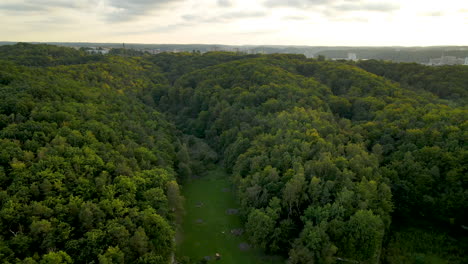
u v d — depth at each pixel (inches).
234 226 2965.1
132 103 5142.7
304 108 4340.6
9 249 1721.2
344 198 2469.2
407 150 3282.5
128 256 2009.1
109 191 2335.1
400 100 4495.6
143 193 2559.1
